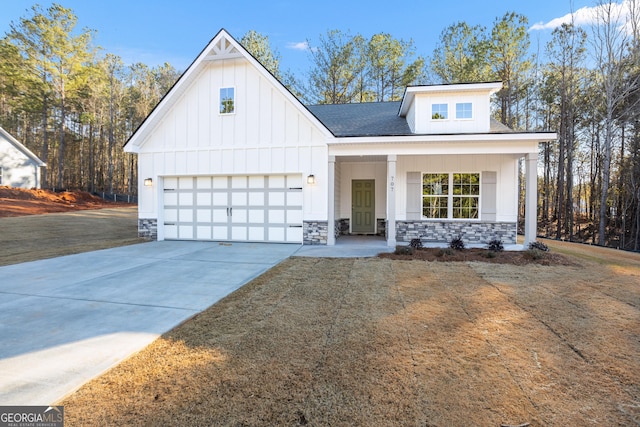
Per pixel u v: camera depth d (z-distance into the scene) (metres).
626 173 20.08
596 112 20.67
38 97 28.17
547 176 25.52
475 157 11.49
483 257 8.36
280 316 4.38
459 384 2.82
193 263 7.82
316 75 26.09
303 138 10.88
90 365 3.11
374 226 13.81
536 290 5.59
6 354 3.30
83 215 18.83
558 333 3.87
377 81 26.41
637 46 17.88
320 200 10.86
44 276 6.54
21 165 25.00
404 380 2.88
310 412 2.46
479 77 23.20
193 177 11.93
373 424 2.33
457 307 4.75
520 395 2.67
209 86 11.56
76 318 4.29
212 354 3.34
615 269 7.27
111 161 34.03
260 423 2.34
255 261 8.05
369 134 10.67
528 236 9.75
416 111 11.30
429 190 11.77
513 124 24.80
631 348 3.51
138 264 7.70
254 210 11.42
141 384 2.80
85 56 29.55
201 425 2.31
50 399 2.59
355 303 4.91
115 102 35.78
